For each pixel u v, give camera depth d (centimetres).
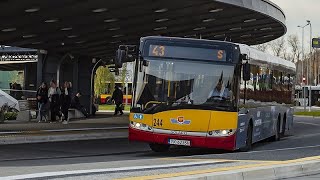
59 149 1644
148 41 1485
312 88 7769
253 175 1067
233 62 1459
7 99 2816
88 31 2541
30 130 2123
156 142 1436
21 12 1966
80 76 3525
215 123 1423
